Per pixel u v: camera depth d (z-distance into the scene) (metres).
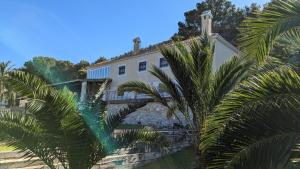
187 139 17.47
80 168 7.53
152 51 30.59
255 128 4.14
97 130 7.88
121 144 8.34
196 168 11.10
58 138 7.29
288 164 4.13
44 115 6.92
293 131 4.11
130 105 8.96
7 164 9.50
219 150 4.22
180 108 12.58
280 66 4.87
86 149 7.55
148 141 9.02
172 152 15.55
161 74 12.97
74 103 7.38
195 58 11.87
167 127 24.61
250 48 4.98
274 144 4.14
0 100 18.95
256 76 4.33
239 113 4.19
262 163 4.11
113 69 35.38
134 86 13.53
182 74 11.91
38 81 6.89
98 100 8.28
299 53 5.04
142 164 13.77
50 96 6.85
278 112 4.14
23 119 7.09
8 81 6.85
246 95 4.19
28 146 7.25
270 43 4.89
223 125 4.23
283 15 4.64
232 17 52.25
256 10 5.03
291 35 5.08
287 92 4.11
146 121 28.83
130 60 33.38
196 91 11.69
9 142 7.11
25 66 40.78
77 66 58.81
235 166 4.16
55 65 53.75
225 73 11.40
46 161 7.52
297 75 4.18
